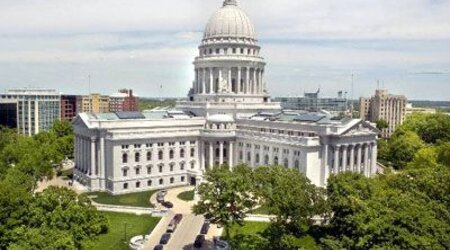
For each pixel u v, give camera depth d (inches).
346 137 5319.9
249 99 7298.2
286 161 5477.4
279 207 3378.4
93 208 3147.1
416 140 7436.0
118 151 5570.9
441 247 2596.0
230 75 7303.2
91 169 5816.9
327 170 5265.8
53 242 2593.5
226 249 3614.7
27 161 5236.2
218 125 6269.7
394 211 2925.7
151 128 5994.1
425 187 3784.5
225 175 3575.3
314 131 5364.2
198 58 7559.1
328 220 3954.2
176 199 5319.9
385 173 4687.5
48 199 2999.5
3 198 2874.0
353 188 3604.8
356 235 2910.9
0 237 2748.5
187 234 4106.8
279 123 5905.5
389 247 2566.4
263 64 7573.8
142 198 5374.0
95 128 5743.1
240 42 7381.9
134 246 3735.2
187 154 6225.4
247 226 4234.7
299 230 3654.0
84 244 2839.6
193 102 7101.4
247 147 6141.7
